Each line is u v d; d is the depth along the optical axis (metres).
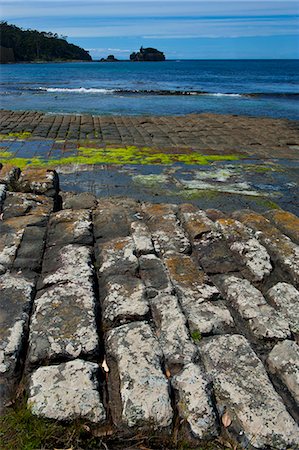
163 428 2.30
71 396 2.39
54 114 23.91
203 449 2.24
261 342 3.00
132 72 93.69
